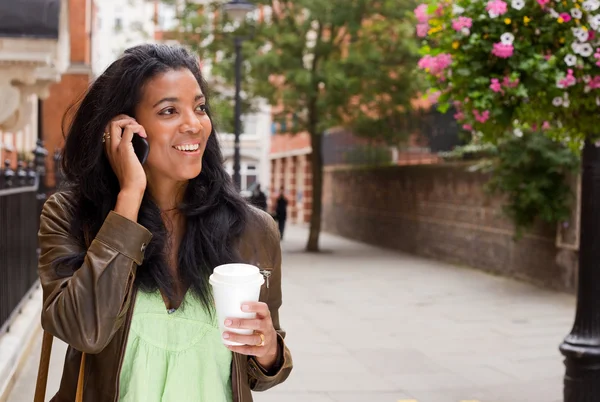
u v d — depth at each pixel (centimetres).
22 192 815
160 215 192
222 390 190
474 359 778
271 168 4581
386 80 1980
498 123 463
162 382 185
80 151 192
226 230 194
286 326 962
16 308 720
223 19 2006
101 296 168
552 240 1313
